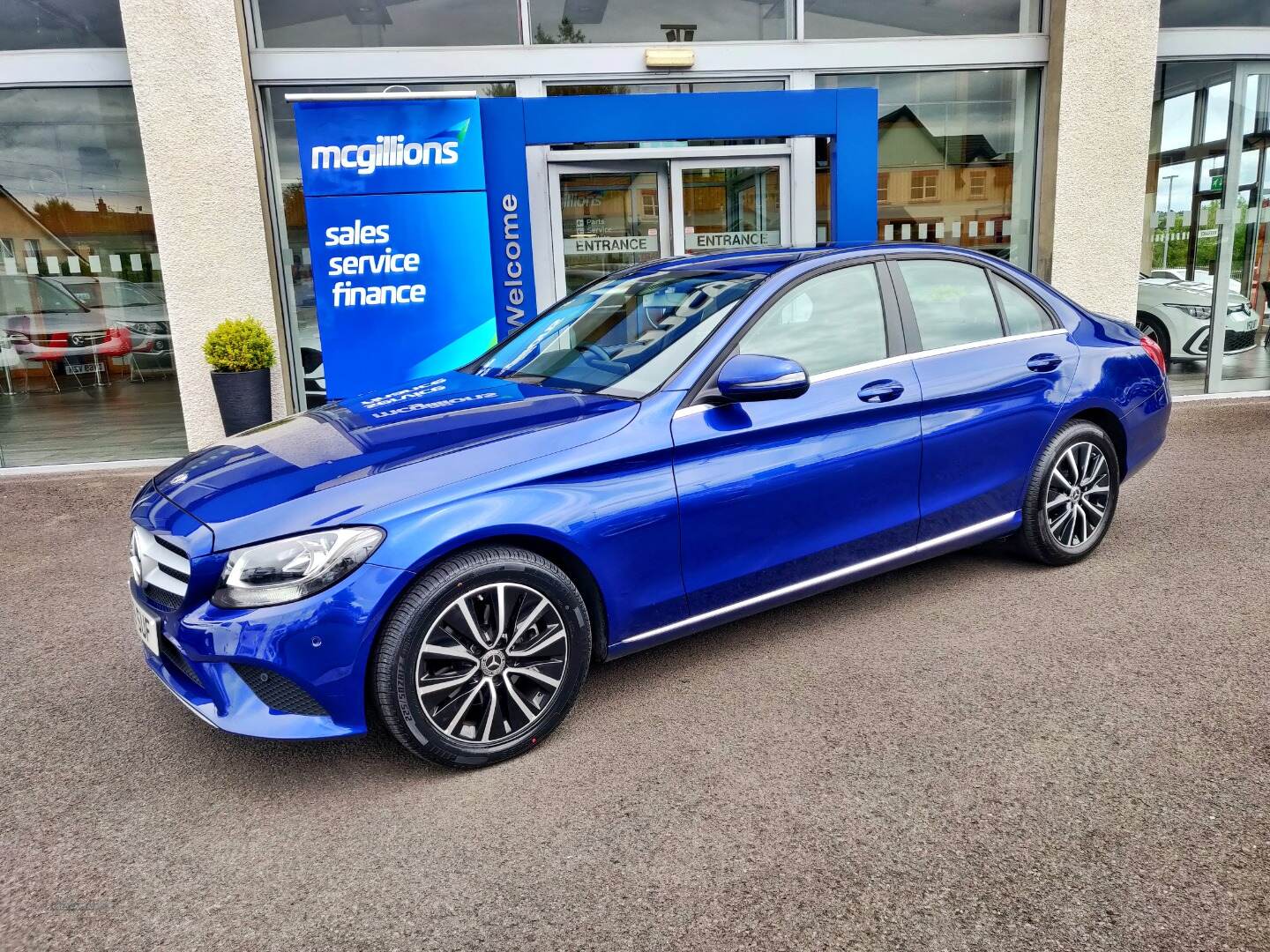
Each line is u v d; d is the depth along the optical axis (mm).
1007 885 2156
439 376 3908
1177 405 8305
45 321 7445
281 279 7527
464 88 7523
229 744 3021
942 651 3430
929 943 1986
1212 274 8555
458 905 2182
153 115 6801
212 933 2127
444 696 2656
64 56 7055
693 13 7711
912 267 3721
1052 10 7875
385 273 7039
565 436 2836
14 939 2127
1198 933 1980
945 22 7973
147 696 3395
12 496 6625
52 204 7324
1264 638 3400
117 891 2289
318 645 2465
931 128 8156
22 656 3801
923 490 3600
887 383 3451
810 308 3404
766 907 2123
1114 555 4375
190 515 2611
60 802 2699
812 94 7391
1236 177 8453
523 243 7398
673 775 2689
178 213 6949
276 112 7352
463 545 2609
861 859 2275
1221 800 2436
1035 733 2818
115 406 7520
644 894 2189
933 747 2770
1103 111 7855
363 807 2613
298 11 7246
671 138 7281
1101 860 2227
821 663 3381
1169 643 3402
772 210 7922
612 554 2873
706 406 3068
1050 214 8086
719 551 3111
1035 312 4070
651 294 3646
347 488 2576
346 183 6883
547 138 7180
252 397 6887
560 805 2568
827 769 2678
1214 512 5012
